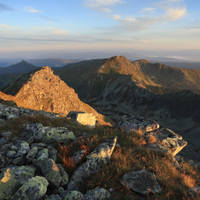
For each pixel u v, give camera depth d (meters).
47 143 7.77
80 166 5.65
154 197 4.78
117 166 5.99
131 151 7.54
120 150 7.45
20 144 6.61
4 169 5.02
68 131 8.89
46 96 116.62
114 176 5.53
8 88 106.00
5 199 3.95
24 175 4.82
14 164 5.75
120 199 4.52
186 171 7.61
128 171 5.80
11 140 7.80
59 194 4.52
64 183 4.96
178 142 10.78
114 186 5.06
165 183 5.45
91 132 11.38
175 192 5.09
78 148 7.06
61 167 5.47
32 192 4.02
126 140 9.41
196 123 193.88
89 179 5.36
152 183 5.23
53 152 6.51
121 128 12.23
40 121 11.69
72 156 6.39
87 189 4.91
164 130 12.41
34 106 101.19
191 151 123.81
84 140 8.09
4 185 4.07
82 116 19.33
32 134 8.22
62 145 7.67
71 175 5.48
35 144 7.20
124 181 5.20
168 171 6.36
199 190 5.31
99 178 5.36
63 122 13.69
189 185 5.71
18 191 3.99
